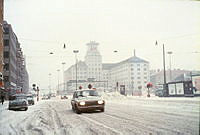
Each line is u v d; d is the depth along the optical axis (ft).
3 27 141.49
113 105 83.46
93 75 208.64
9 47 153.58
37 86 193.98
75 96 59.31
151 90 280.72
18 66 205.26
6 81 152.15
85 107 52.90
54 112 61.41
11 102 76.84
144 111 53.67
